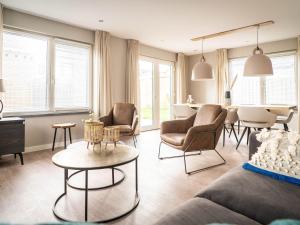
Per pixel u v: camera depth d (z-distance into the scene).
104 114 4.81
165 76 7.05
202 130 2.84
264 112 3.67
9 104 3.82
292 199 1.15
